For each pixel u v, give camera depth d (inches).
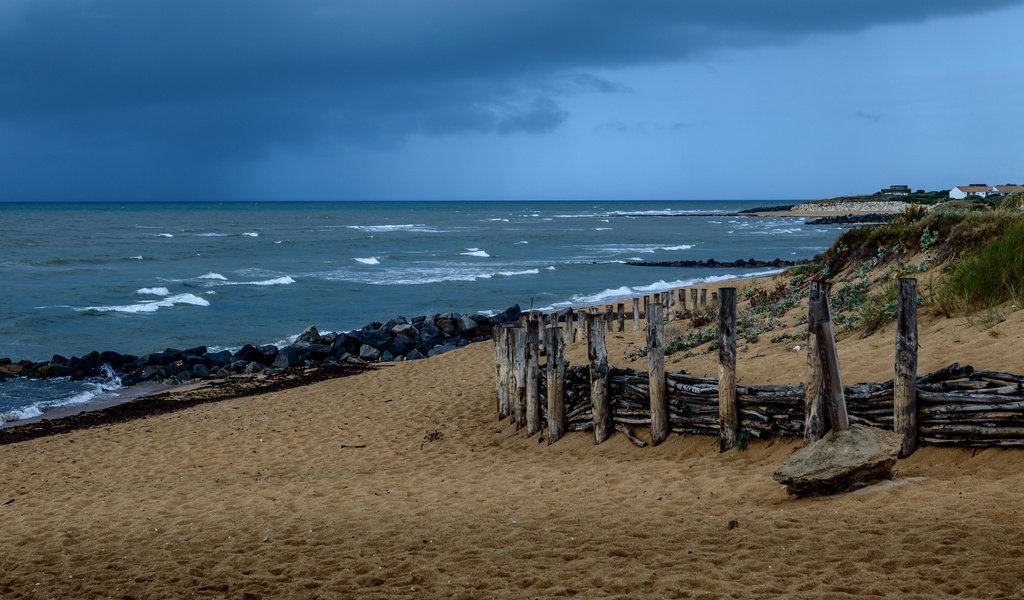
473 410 597.0
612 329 874.8
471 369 786.8
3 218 5344.5
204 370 982.4
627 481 361.7
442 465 461.1
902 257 726.5
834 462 294.8
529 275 2028.8
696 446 388.8
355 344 1112.8
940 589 215.5
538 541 290.2
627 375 429.7
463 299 1610.5
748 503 309.4
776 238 3513.8
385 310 1499.8
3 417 757.3
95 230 3841.0
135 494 434.6
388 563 278.7
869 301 593.0
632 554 267.0
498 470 424.2
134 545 328.2
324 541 313.0
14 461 556.7
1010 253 482.9
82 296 1604.3
